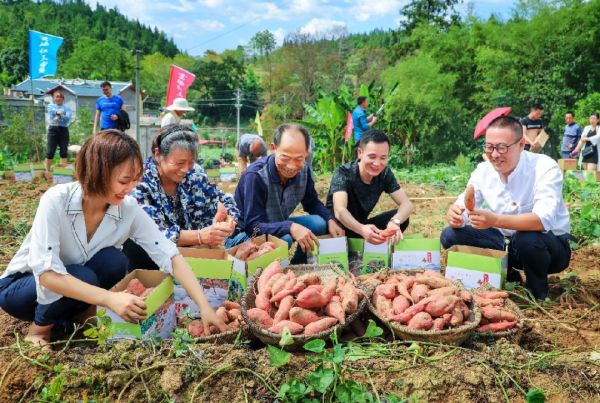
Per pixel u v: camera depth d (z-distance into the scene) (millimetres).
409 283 3041
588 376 2617
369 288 3027
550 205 3465
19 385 2529
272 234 3783
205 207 3729
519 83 22875
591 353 2887
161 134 3316
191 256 3232
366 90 16906
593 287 4055
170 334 2852
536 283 3717
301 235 3689
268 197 3990
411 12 41312
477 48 24281
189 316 2963
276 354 2443
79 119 21750
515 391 2484
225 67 69250
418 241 3615
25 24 68062
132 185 2547
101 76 76688
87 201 2721
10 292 2801
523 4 24953
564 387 2539
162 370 2498
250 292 2980
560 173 3607
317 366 2525
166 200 3475
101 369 2510
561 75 22203
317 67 50938
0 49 66625
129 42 119250
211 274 2961
